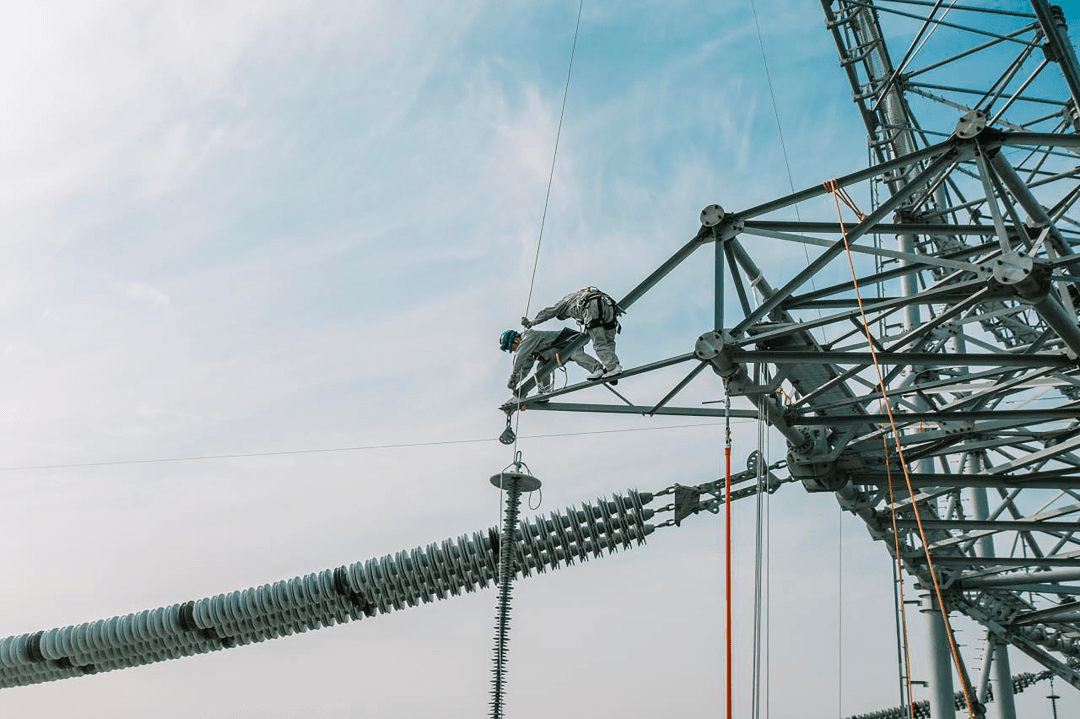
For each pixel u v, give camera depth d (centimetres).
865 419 1321
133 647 1820
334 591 1719
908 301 1071
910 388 1327
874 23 1877
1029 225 1160
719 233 1184
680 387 1296
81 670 1892
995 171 1067
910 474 1505
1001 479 1451
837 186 1106
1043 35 1415
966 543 1825
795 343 1313
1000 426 1416
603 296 1333
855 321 1238
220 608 1766
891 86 1753
